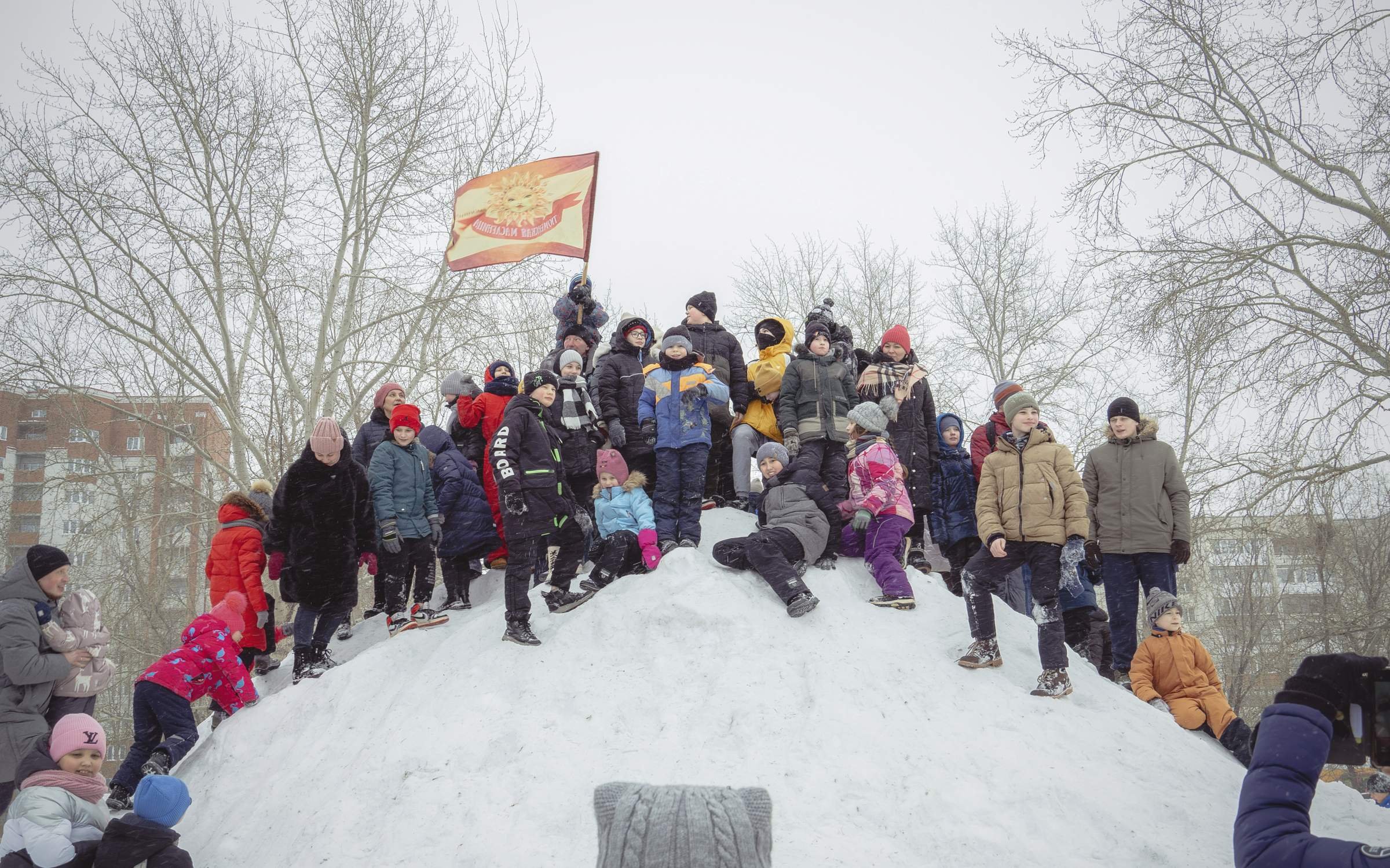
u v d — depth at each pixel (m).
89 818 5.15
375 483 7.33
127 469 18.11
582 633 6.45
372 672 6.77
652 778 5.13
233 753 6.33
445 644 6.80
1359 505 16.30
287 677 7.42
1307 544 17.23
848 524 7.32
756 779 5.09
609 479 7.18
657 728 5.55
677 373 7.52
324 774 5.76
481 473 8.18
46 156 16.50
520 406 6.75
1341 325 13.51
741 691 5.71
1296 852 2.47
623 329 8.21
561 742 5.46
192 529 19.80
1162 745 5.40
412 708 6.06
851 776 5.07
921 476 7.91
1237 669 19.83
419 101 18.12
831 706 5.57
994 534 5.98
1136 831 4.71
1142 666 6.29
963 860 4.56
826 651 6.08
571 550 6.99
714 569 6.80
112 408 17.34
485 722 5.71
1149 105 14.91
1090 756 5.25
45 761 5.36
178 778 6.37
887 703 5.63
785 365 8.24
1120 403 7.05
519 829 4.87
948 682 5.87
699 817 2.26
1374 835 4.96
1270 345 13.54
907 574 7.18
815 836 4.69
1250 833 2.60
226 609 6.68
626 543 7.08
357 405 18.31
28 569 6.18
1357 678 2.74
